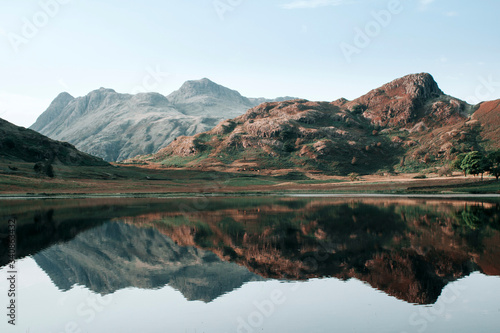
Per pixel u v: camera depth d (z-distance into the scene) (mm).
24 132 198125
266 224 47781
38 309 19797
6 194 104125
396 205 69875
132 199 94812
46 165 145625
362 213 57125
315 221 49438
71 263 29047
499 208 62344
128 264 28641
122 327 17438
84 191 120875
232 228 45000
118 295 21828
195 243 36469
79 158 197125
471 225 44031
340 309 19062
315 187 139375
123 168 199750
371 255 30000
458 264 26922
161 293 22094
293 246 34125
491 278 23609
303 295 21266
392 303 19750
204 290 22562
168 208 70250
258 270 26641
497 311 18406
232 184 159375
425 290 21641
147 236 40500
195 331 16781
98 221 52281
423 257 29031
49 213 61688
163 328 17328
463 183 113375
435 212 57156
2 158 166250
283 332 16234
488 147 197750
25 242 37406
